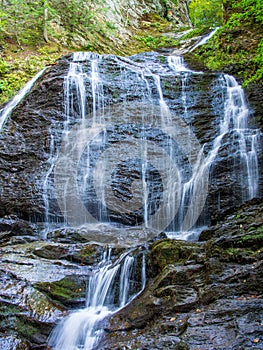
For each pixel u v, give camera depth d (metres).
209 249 4.82
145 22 21.17
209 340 3.24
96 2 17.38
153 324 3.96
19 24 14.16
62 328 4.41
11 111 9.16
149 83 9.80
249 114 8.54
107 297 5.07
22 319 4.43
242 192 7.53
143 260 5.34
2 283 4.91
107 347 3.67
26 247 6.08
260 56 9.80
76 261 5.75
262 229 4.86
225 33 11.77
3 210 7.72
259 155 7.70
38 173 8.20
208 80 9.88
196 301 3.99
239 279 4.04
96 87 9.46
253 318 3.43
